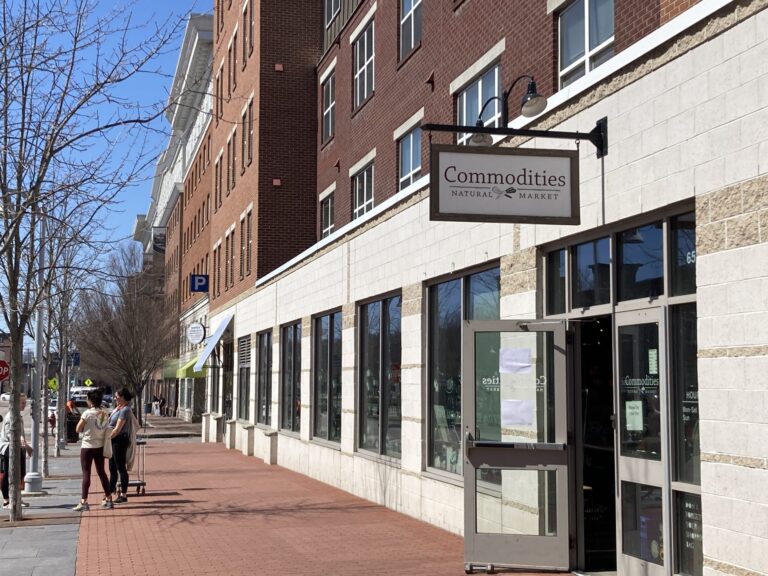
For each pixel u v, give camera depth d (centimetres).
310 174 2619
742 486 627
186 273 5325
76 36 1193
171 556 1016
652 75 752
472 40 1348
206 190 4253
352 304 1666
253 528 1223
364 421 1631
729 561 638
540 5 1134
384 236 1482
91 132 1165
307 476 2000
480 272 1142
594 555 931
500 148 821
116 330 4706
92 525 1262
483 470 963
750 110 633
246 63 2884
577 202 828
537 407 926
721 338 654
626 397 812
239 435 2931
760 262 618
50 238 1568
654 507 767
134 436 1564
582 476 909
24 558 1009
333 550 1045
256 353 2662
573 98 884
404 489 1354
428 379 1303
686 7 809
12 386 1341
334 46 2262
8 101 1159
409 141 1672
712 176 671
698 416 706
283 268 2262
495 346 941
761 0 623
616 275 829
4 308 1375
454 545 1072
